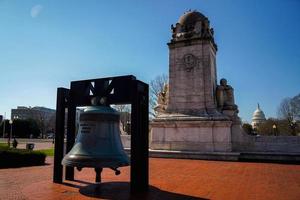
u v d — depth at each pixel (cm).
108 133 859
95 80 985
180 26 2402
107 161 793
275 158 1816
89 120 859
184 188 927
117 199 771
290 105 6425
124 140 2455
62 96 1053
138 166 878
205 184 998
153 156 2056
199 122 2080
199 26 2319
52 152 2552
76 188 901
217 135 2036
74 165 799
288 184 1009
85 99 1008
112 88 941
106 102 934
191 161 1788
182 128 2141
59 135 1024
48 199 760
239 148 2091
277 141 2053
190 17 2411
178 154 1986
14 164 1487
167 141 2169
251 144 2092
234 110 2225
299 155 1756
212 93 2211
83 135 852
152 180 1078
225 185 983
